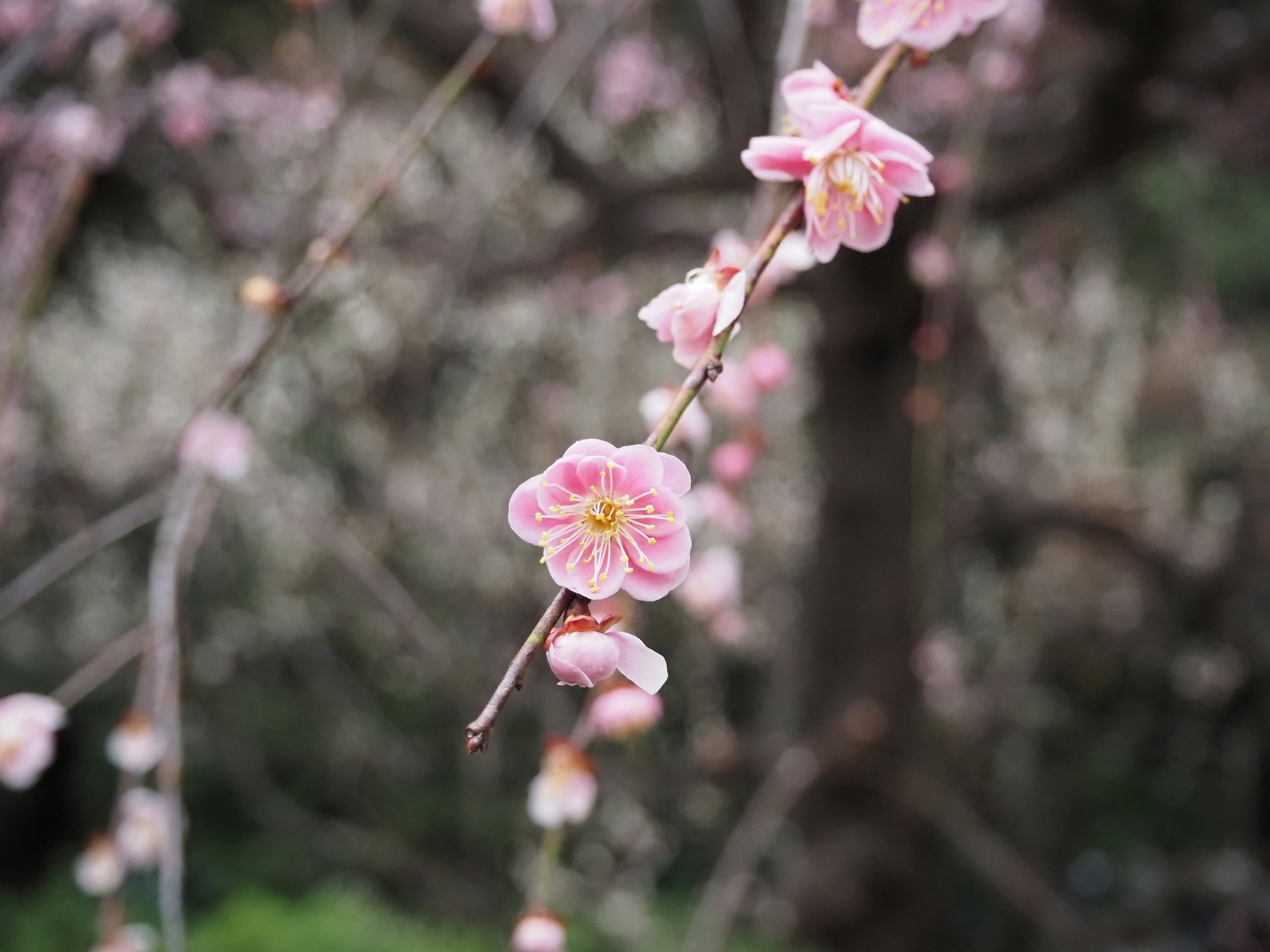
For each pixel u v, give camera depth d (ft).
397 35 10.50
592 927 13.89
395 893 15.69
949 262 8.67
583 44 8.16
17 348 5.40
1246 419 16.53
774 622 15.47
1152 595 17.29
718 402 4.64
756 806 11.61
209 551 14.64
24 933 14.29
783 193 3.79
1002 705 16.60
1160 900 12.08
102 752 16.89
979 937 16.30
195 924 13.66
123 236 14.74
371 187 4.57
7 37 8.84
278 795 15.23
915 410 8.34
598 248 12.21
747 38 10.62
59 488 14.15
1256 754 16.22
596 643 2.09
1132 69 10.16
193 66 10.43
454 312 13.33
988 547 16.56
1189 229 14.01
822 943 13.06
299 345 8.22
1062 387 16.29
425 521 14.71
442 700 14.98
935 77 11.16
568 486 2.24
